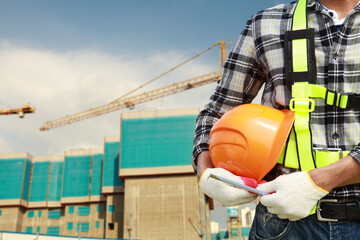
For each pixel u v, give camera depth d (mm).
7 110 119875
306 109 1502
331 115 1526
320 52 1581
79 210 101750
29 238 61812
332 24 1590
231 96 1952
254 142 1520
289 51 1607
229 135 1586
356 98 1482
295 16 1652
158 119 90625
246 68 1914
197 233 84000
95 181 101938
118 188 95375
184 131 89250
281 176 1372
